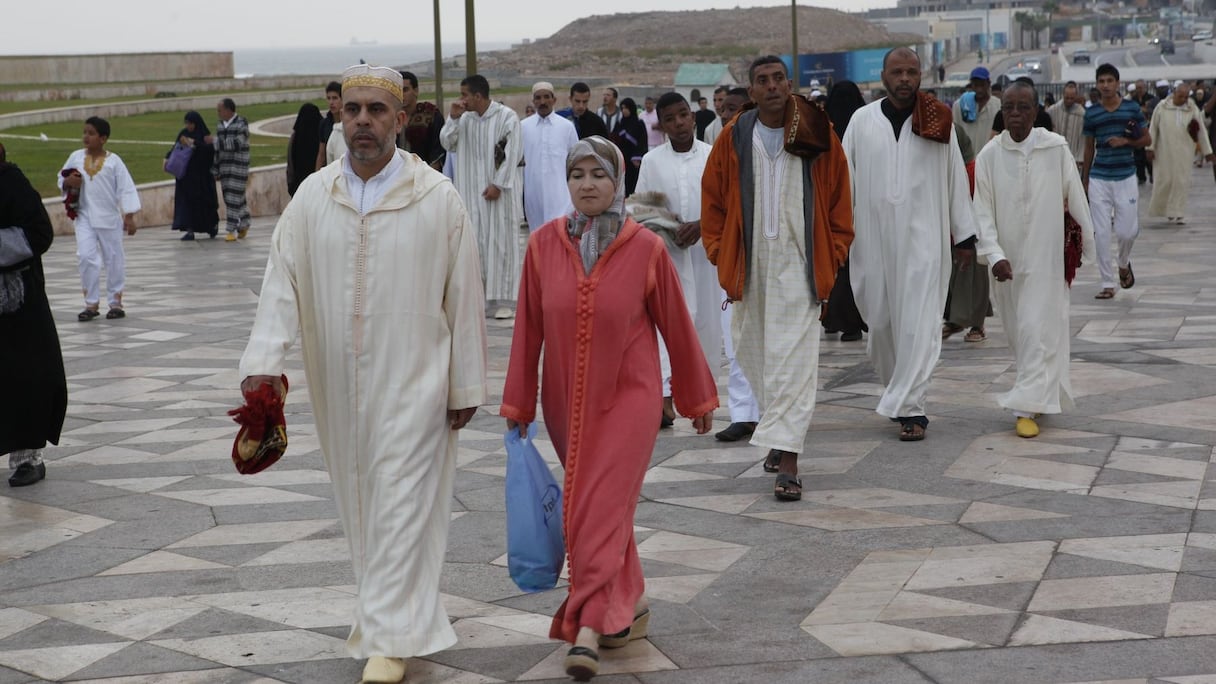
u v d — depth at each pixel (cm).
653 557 505
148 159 2758
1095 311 1054
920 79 641
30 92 5441
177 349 1002
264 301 403
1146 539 504
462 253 407
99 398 830
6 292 606
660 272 411
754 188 580
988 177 670
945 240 650
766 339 580
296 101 5747
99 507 591
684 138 702
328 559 513
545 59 12475
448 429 415
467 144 1112
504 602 464
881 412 666
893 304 655
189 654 423
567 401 410
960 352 907
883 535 520
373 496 399
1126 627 420
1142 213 1889
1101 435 664
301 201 408
